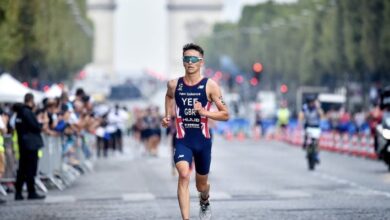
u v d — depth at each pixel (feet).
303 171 208.23
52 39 466.70
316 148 211.82
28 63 408.67
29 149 147.74
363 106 490.08
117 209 131.34
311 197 144.77
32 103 148.97
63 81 583.17
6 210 132.87
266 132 455.22
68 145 187.01
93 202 142.92
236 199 142.82
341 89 574.56
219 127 485.56
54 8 479.00
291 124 382.01
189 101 96.99
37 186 168.04
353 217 116.98
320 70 577.02
